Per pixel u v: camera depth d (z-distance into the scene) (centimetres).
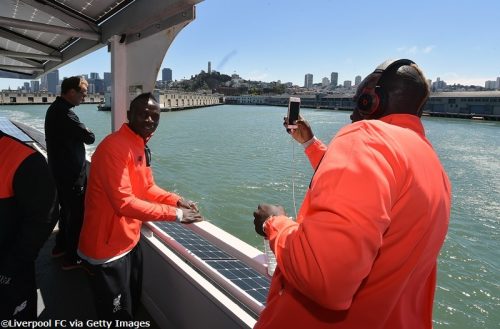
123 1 313
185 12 263
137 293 258
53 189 179
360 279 88
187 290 226
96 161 212
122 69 360
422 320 127
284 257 101
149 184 254
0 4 404
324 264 86
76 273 332
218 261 219
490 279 1013
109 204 215
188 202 252
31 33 508
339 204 89
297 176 2048
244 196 1705
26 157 170
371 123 102
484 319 842
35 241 173
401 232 97
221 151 2906
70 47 540
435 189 102
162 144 3275
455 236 1312
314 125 5347
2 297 172
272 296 128
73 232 330
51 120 318
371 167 90
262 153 2834
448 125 6172
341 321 107
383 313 104
